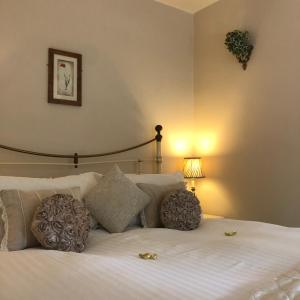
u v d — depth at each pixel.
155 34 3.30
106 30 2.96
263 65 2.90
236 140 3.12
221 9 3.30
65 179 2.19
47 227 1.60
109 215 2.06
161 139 3.26
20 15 2.51
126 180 2.23
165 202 2.23
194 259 1.38
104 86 2.94
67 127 2.72
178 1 3.36
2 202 1.73
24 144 2.50
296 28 2.66
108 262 1.26
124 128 3.06
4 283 1.06
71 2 2.77
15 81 2.48
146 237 1.87
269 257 1.38
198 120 3.51
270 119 2.83
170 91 3.39
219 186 3.25
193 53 3.56
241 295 0.99
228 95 3.21
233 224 2.18
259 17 2.95
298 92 2.63
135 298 0.94
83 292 0.98
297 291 0.97
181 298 0.95
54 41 2.67
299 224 2.60
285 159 2.71
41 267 1.19
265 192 2.85
